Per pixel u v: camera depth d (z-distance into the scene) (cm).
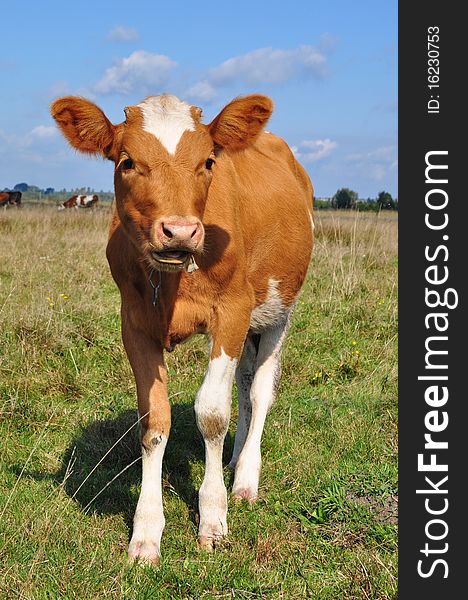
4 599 318
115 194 385
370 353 720
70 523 387
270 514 425
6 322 698
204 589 347
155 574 350
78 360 664
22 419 546
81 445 508
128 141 361
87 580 334
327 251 1184
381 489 425
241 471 457
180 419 554
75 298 827
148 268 376
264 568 363
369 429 526
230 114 391
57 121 373
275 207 490
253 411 489
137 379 398
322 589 343
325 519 408
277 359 520
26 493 425
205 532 392
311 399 602
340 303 868
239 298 412
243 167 478
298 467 475
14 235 1467
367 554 369
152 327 398
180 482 462
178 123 364
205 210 397
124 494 439
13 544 357
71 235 1570
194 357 679
